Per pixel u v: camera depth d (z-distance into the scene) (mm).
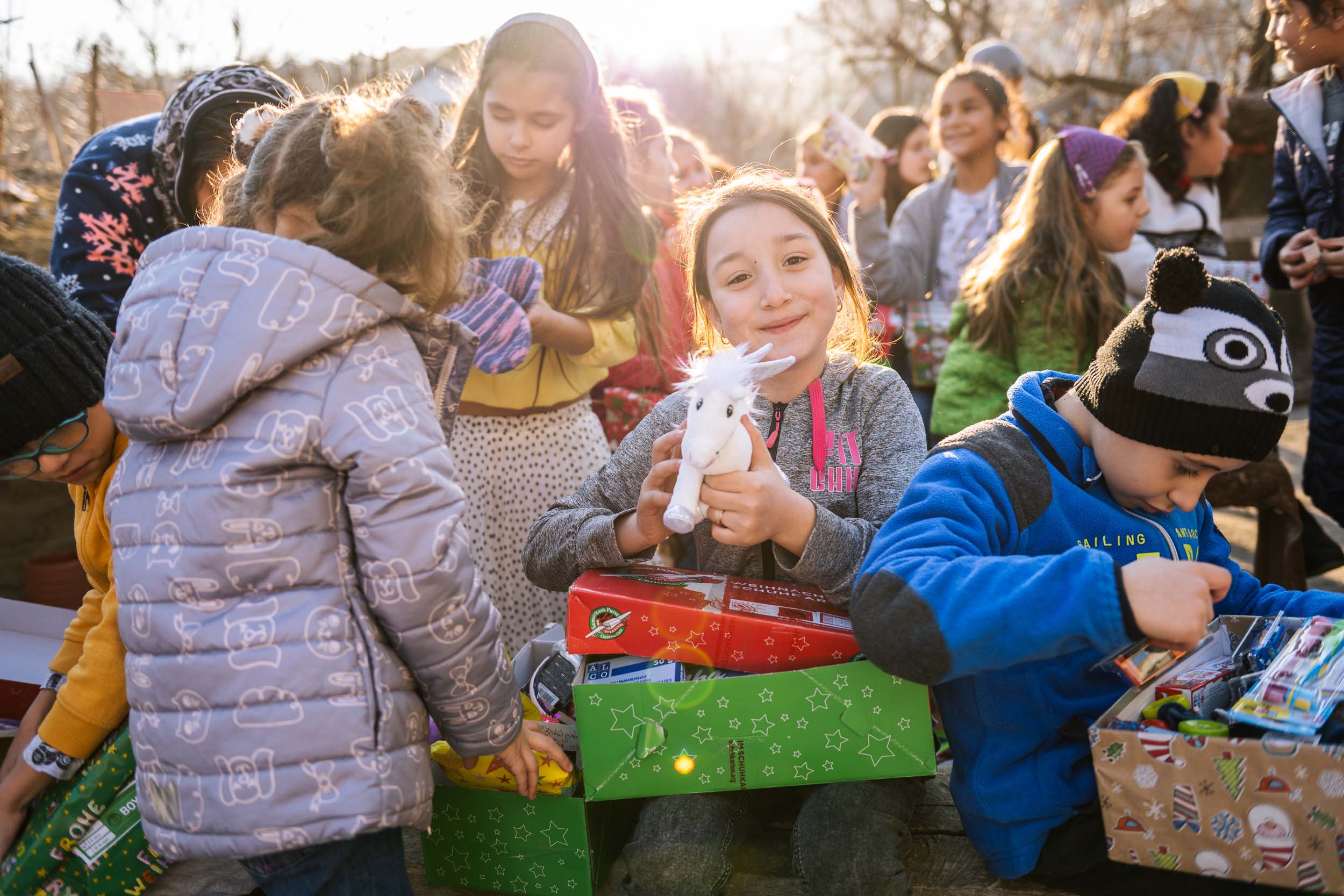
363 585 1364
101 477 1742
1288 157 3018
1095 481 1541
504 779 1607
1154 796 1307
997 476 1519
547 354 2426
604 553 1686
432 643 1377
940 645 1304
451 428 1602
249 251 1352
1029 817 1492
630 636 1567
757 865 1670
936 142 4836
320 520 1367
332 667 1343
